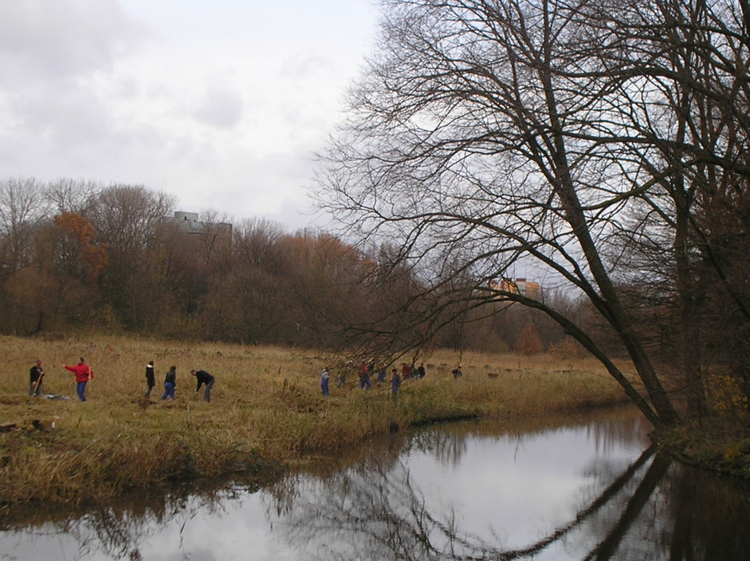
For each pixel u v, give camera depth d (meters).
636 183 11.90
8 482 10.73
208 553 9.66
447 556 9.79
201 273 63.09
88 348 31.42
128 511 11.23
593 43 10.84
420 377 28.50
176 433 14.34
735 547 9.91
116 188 58.84
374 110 13.66
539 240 12.64
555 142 13.79
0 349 27.94
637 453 17.89
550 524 11.34
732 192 12.78
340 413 18.80
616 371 16.28
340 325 15.33
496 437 20.34
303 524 11.20
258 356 36.31
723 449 13.98
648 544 10.12
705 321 13.70
